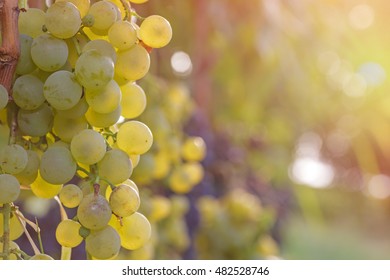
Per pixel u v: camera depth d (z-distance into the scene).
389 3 1.45
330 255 3.08
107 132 0.49
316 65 1.39
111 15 0.47
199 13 0.99
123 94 0.50
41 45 0.45
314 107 1.67
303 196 1.88
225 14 1.04
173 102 0.75
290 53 1.21
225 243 1.13
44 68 0.46
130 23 0.47
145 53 0.48
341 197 4.59
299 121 1.72
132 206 0.46
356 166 4.44
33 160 0.47
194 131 1.03
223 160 1.23
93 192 0.46
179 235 0.85
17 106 0.47
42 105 0.47
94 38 0.48
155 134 0.70
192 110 1.01
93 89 0.46
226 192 1.22
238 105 1.38
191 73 1.09
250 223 1.15
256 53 1.17
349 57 1.45
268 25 1.10
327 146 4.12
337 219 4.43
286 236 1.75
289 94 1.51
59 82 0.45
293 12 1.15
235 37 1.12
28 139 0.48
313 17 1.25
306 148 2.60
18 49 0.45
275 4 1.08
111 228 0.46
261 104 1.51
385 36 1.49
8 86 0.45
